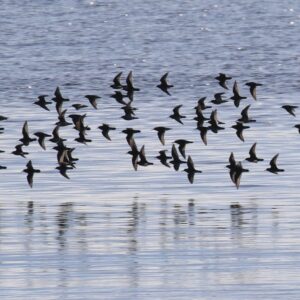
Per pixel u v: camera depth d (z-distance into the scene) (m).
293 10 141.00
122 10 140.88
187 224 50.56
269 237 48.53
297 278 43.44
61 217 51.59
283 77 97.50
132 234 49.06
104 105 83.81
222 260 45.62
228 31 125.25
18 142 68.31
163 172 60.12
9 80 95.94
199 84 94.69
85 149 65.94
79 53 110.19
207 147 66.56
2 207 53.34
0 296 41.50
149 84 95.00
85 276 43.72
